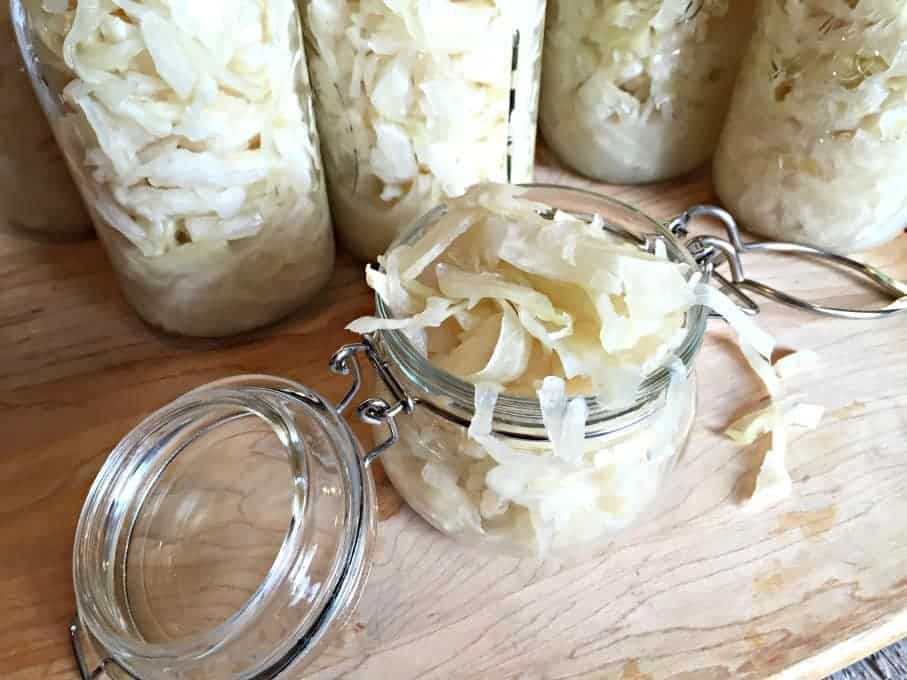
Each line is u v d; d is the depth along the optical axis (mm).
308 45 295
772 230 344
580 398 194
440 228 227
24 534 267
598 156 368
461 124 289
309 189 298
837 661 234
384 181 306
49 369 315
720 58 345
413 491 242
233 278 294
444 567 254
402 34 264
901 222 334
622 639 235
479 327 214
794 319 318
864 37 275
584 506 226
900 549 251
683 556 252
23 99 307
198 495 259
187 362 316
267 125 270
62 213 353
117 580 236
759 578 246
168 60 235
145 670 213
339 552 225
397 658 235
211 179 262
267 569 240
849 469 271
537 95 340
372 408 228
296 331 326
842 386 294
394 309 220
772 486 263
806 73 295
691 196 376
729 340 314
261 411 237
